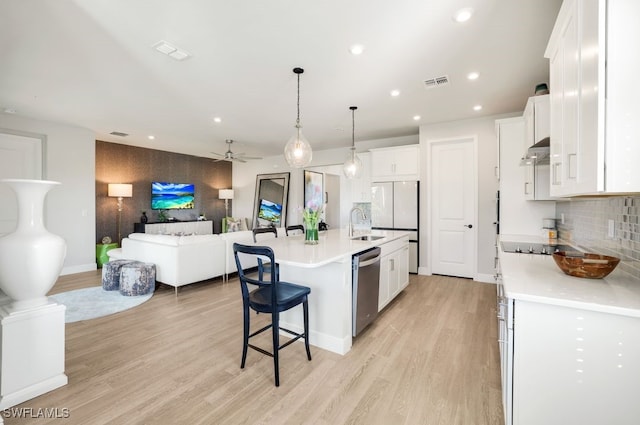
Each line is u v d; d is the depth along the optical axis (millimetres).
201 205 8445
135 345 2625
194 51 2664
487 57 2768
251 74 3129
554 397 1307
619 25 1063
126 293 3971
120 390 1994
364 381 2096
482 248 4668
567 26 1459
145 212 7195
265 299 2168
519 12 2107
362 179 6035
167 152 7648
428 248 5105
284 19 2199
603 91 1082
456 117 4648
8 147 4609
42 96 3771
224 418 1735
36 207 2002
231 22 2240
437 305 3607
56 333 2021
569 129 1432
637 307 1158
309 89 3543
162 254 4172
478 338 2738
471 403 1862
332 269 2521
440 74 3135
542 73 3102
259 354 2475
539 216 3439
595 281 1552
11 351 1845
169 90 3572
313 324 2643
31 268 1907
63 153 5141
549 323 1308
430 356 2428
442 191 5035
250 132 5637
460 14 2135
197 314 3350
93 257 5555
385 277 3336
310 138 6105
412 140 5832
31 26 2297
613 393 1215
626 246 1691
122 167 6809
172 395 1942
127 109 4285
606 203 1972
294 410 1805
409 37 2434
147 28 2326
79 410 1800
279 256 2322
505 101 3936
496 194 4559
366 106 4137
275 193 8195
